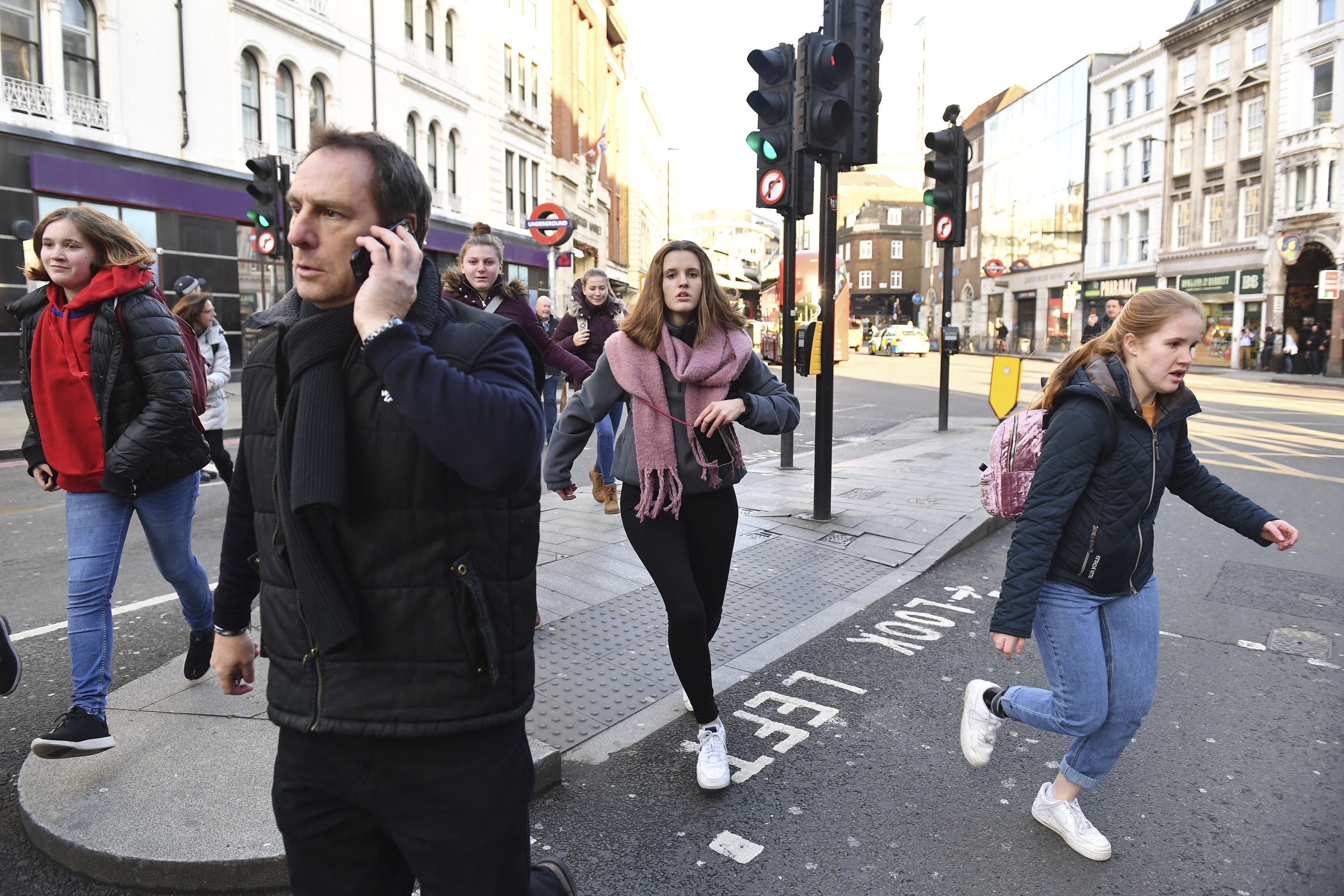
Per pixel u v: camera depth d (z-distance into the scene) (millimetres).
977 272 56188
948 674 3898
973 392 21078
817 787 2943
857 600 4852
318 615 1391
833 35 6535
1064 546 2465
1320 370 28234
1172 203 35719
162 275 18531
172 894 2336
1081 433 2365
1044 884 2447
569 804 2820
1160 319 2328
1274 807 2850
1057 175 44531
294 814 1518
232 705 3219
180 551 3162
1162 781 3020
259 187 13047
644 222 67438
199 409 3174
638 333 3043
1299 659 4133
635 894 2381
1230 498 2555
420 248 1501
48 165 15984
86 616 2809
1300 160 28938
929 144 11703
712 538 3127
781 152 7293
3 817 2666
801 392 20484
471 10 29016
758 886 2420
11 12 15484
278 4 20594
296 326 1434
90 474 2865
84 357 2828
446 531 1400
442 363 1346
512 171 33000
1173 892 2412
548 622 4348
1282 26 29719
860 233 87562
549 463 3191
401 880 1631
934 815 2789
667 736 3279
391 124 25062
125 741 2938
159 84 18016
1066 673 2492
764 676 3850
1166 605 4941
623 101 58062
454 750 1420
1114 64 40531
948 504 7062
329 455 1362
